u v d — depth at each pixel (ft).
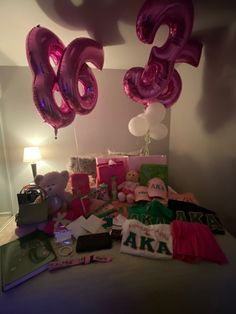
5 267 3.05
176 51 4.67
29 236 3.82
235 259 3.16
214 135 5.82
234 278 2.90
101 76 8.53
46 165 8.91
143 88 5.47
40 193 4.45
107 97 8.77
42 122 8.49
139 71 5.44
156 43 6.14
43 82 4.48
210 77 5.90
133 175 6.17
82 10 4.42
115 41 5.96
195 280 2.86
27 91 8.14
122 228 3.84
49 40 4.48
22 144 8.55
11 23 4.92
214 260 3.07
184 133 7.79
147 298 2.76
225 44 5.15
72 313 2.64
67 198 4.89
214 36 5.54
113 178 5.93
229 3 4.20
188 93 7.32
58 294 2.65
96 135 9.05
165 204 4.92
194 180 7.10
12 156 8.56
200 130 6.59
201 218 4.26
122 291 2.74
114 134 9.16
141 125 6.36
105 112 8.89
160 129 6.68
